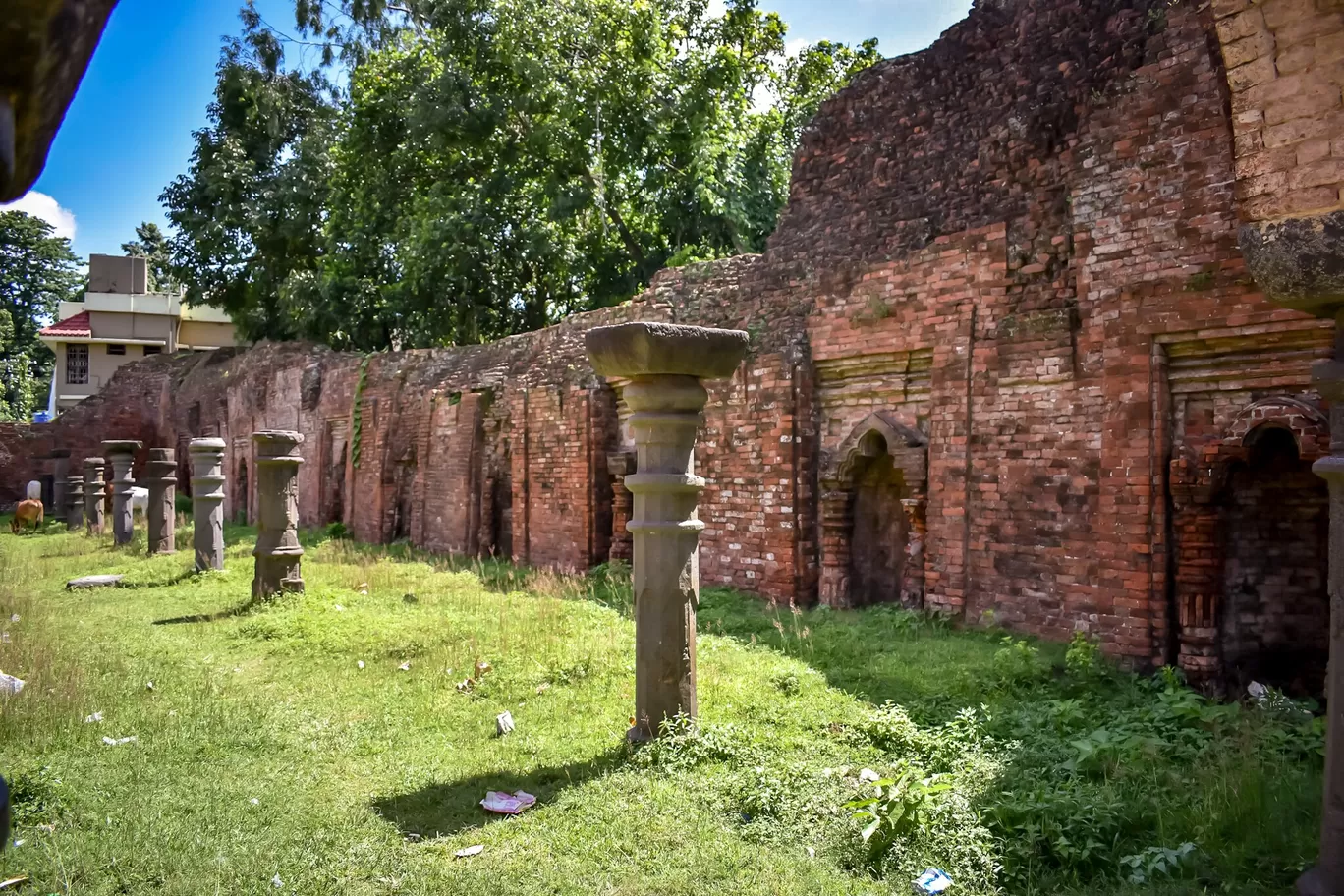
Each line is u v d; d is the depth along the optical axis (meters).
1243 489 7.32
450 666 7.91
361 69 26.50
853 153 10.96
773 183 25.83
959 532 9.05
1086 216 8.05
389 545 19.77
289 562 11.36
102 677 7.64
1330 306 3.51
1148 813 4.54
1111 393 7.75
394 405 20.67
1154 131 7.59
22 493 32.59
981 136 9.41
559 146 23.00
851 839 4.32
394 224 28.08
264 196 30.75
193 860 4.26
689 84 22.91
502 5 22.39
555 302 27.81
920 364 9.87
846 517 10.64
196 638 9.56
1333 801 3.47
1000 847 4.24
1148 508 7.44
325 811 4.89
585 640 8.46
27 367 49.59
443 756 5.74
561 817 4.74
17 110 0.94
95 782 5.28
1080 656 7.11
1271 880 3.90
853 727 5.94
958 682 6.89
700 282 13.02
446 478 18.36
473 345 19.80
